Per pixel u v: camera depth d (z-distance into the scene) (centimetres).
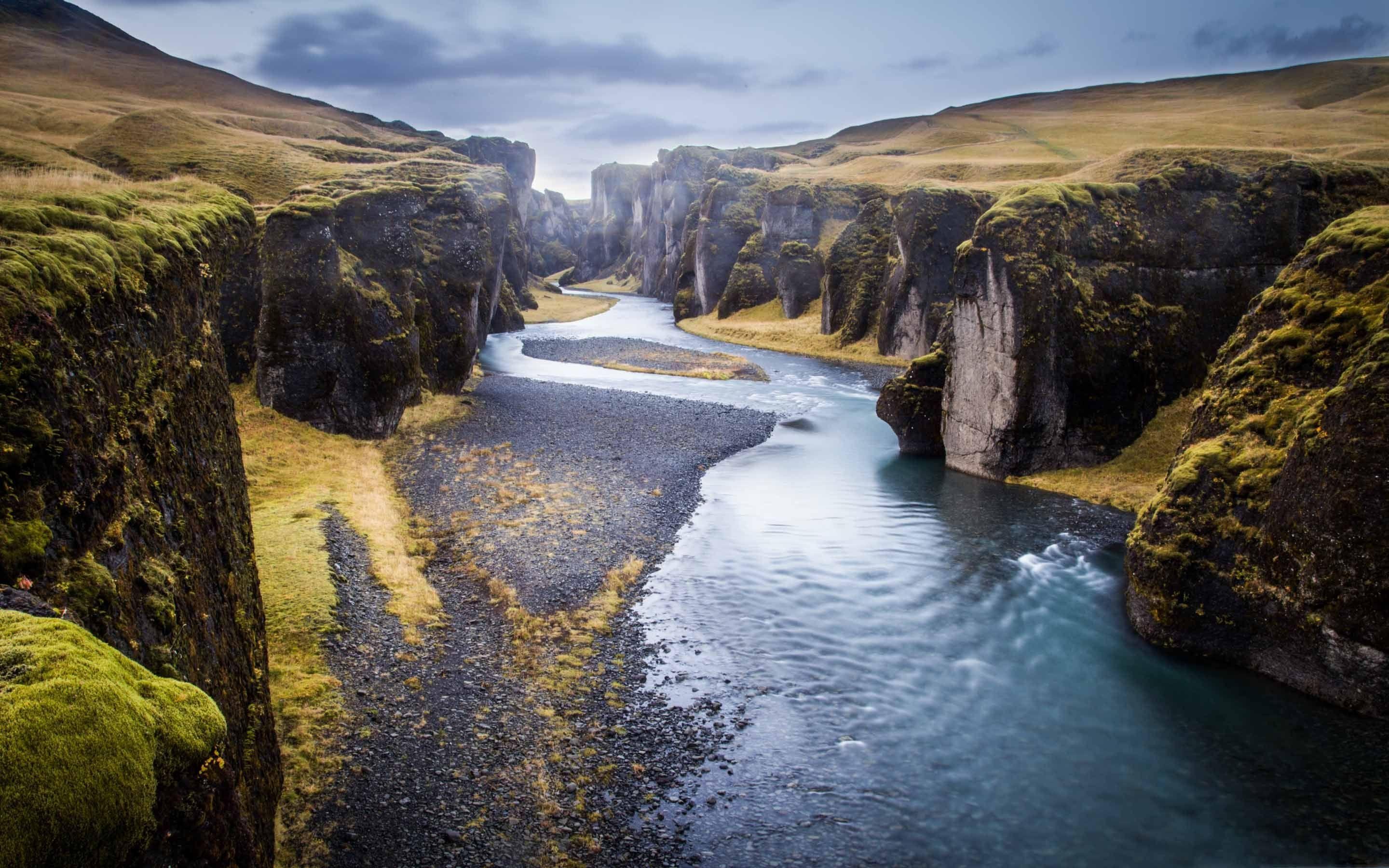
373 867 1242
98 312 918
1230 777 1586
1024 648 2103
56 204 1104
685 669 1958
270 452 3400
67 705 478
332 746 1524
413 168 7119
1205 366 3719
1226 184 3916
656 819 1432
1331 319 2161
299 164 6619
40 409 719
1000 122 16312
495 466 3622
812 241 10181
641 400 5338
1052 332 3491
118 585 759
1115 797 1529
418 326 4825
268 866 1080
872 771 1592
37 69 11650
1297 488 1877
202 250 1429
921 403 4103
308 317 3800
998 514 3167
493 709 1719
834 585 2475
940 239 7050
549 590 2339
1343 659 1775
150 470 959
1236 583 1983
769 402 5525
